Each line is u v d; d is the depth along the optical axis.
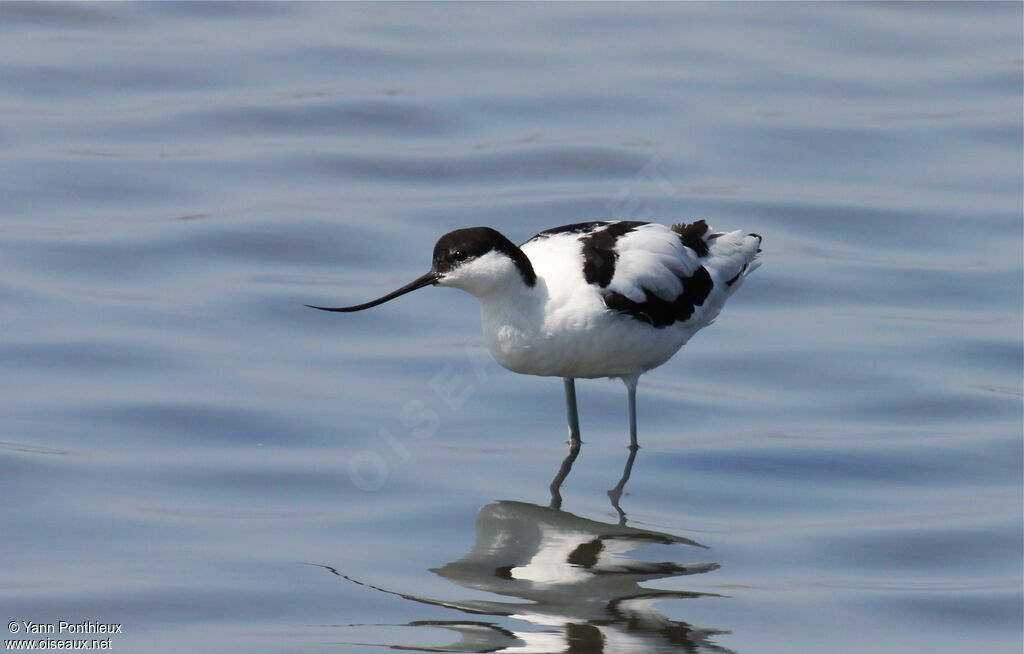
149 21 24.86
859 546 10.84
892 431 13.09
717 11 25.95
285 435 12.59
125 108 21.28
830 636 9.36
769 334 15.27
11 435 12.25
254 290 15.84
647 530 11.05
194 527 10.84
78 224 17.42
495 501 11.55
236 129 20.73
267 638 9.12
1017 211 18.52
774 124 21.17
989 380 14.17
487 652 8.88
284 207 18.20
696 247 12.95
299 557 10.38
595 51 24.02
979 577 10.35
